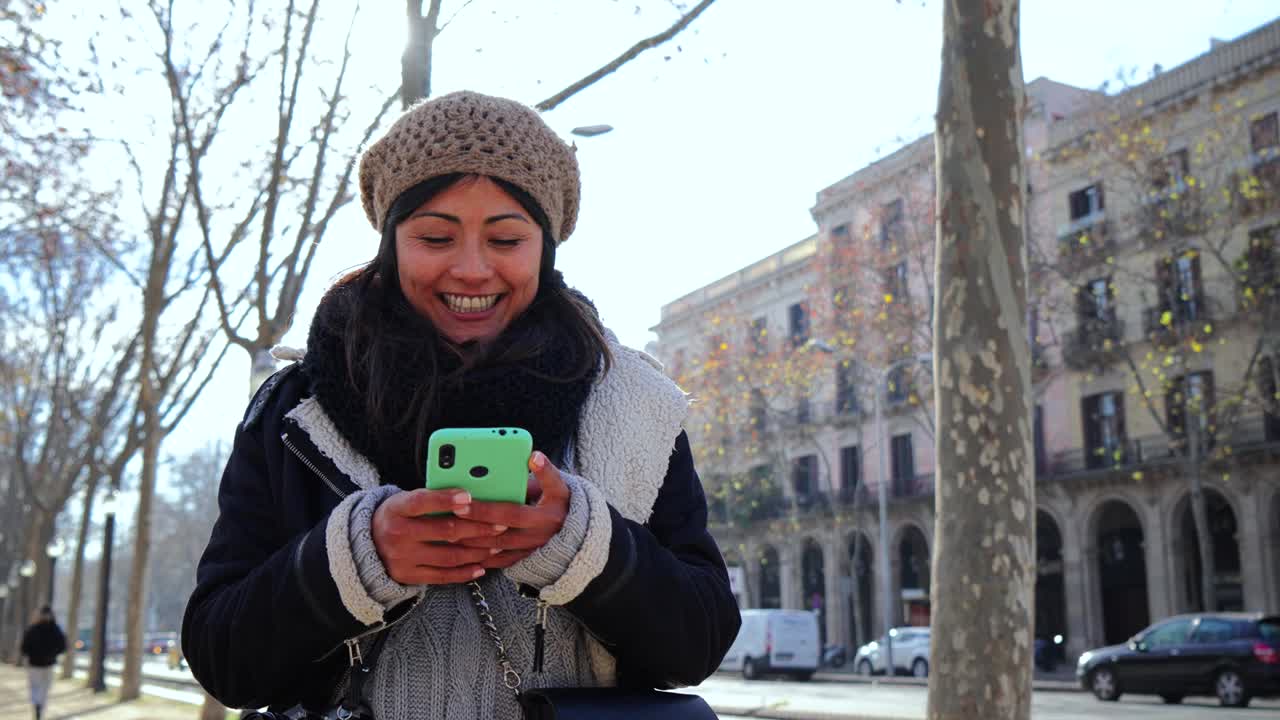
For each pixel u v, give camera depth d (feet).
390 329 4.58
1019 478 19.30
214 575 4.58
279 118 35.94
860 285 106.93
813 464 140.05
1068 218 105.29
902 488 126.21
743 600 147.23
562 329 4.87
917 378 108.37
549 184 4.87
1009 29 20.22
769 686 96.99
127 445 84.02
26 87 41.32
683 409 4.94
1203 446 88.12
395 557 3.96
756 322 147.43
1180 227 88.02
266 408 4.85
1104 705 63.21
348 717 4.41
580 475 4.71
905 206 116.37
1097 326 102.27
